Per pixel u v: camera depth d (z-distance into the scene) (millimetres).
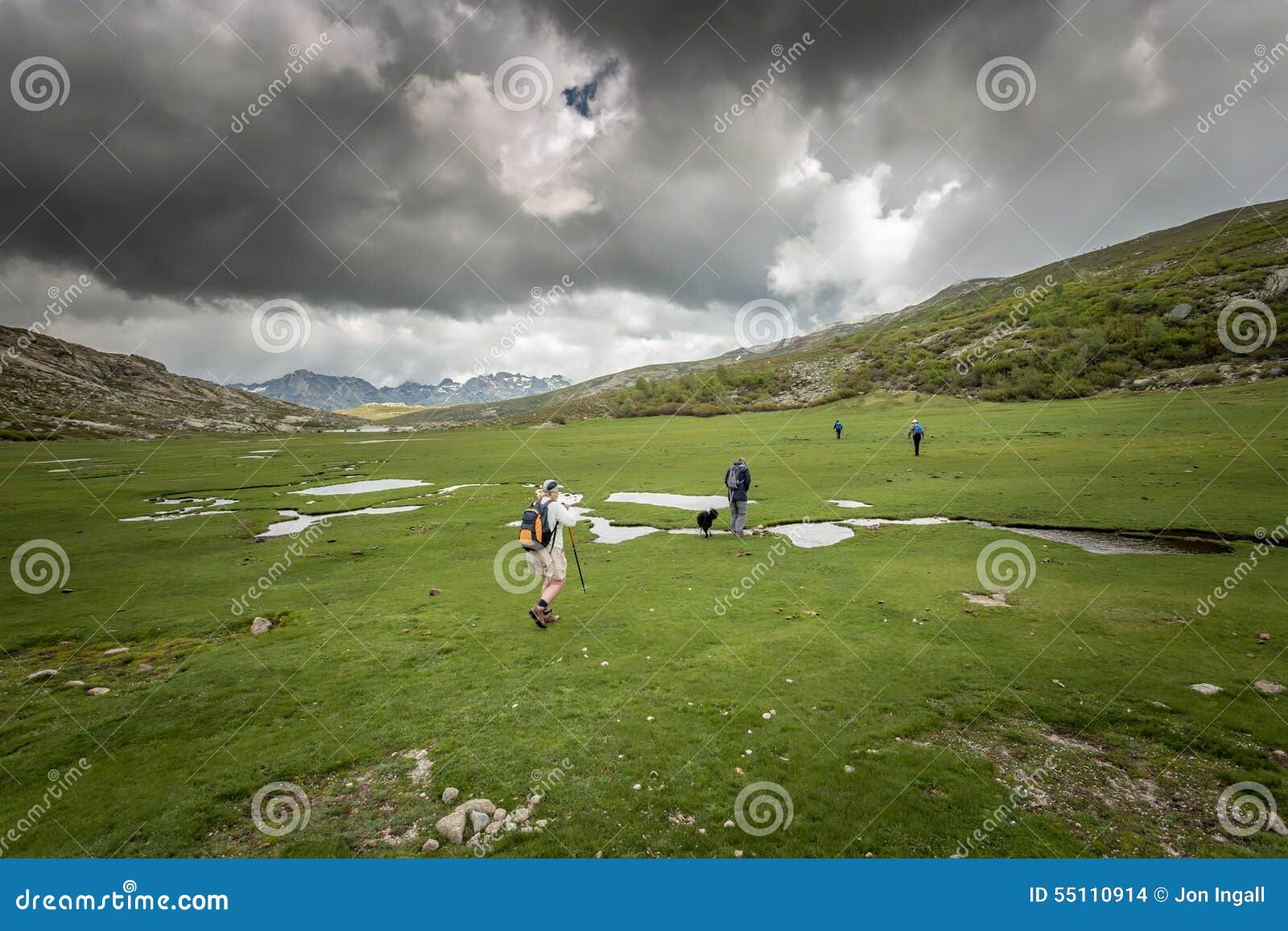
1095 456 35094
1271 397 53219
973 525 21625
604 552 19859
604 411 154875
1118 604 12898
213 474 49844
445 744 7832
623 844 5859
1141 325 89625
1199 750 7426
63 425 136625
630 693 9312
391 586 16234
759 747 7672
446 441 92938
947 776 6988
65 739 8070
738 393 141000
